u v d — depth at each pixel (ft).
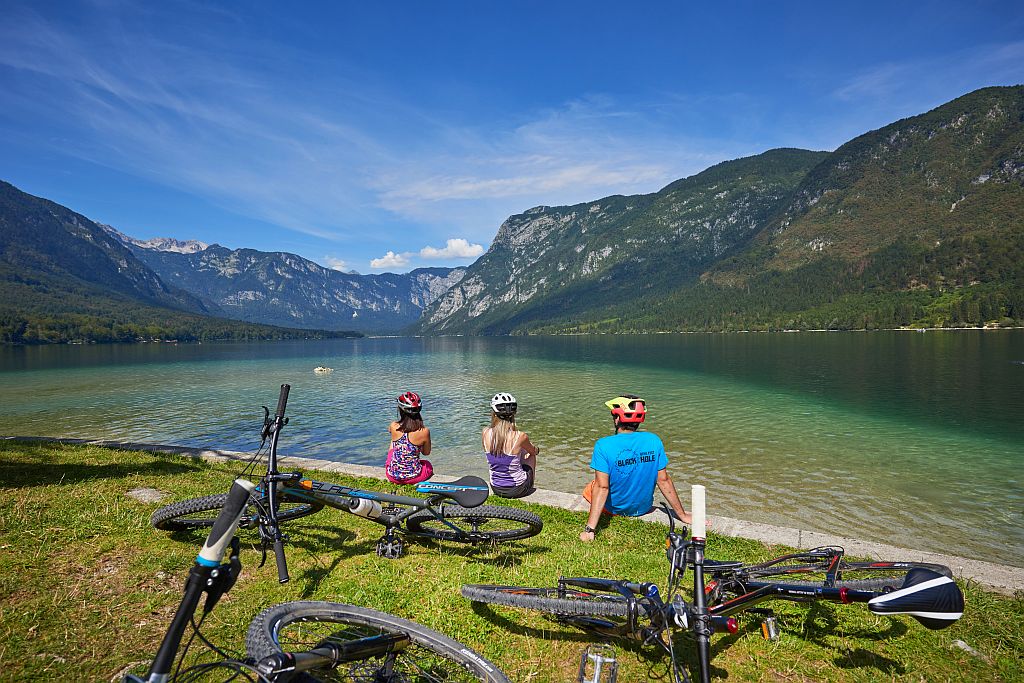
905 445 103.04
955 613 9.95
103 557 19.84
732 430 118.11
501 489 27.02
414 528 22.11
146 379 257.96
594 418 136.05
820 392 177.99
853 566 12.37
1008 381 196.03
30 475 31.48
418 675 11.84
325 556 21.25
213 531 7.38
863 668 14.90
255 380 251.39
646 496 24.80
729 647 15.61
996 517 65.10
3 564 18.54
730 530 29.37
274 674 8.25
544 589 14.38
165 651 7.07
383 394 193.77
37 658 13.61
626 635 12.97
